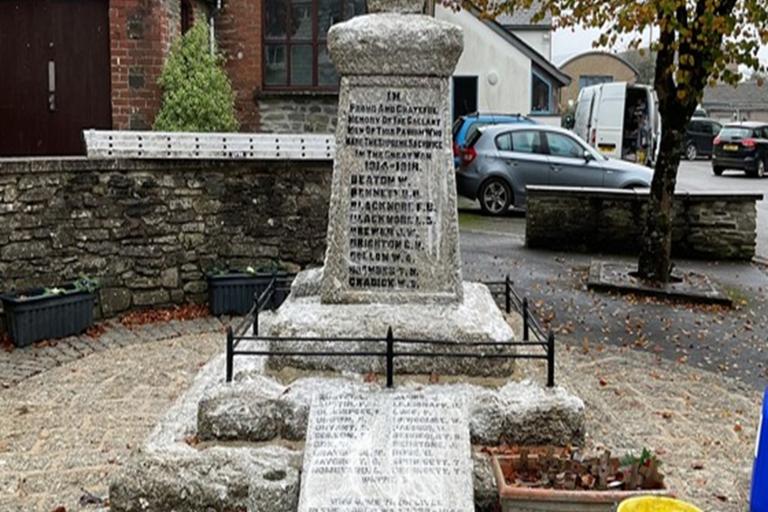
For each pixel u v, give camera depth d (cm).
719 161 2517
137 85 982
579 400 396
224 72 1148
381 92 445
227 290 777
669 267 934
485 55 2123
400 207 451
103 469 445
